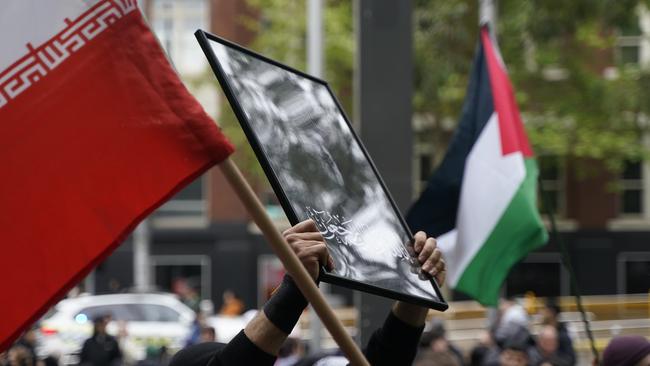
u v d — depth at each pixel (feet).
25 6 11.60
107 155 11.51
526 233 27.45
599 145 90.17
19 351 44.57
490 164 27.86
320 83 13.58
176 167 11.50
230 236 124.26
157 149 11.53
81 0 11.73
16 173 11.34
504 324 48.67
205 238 124.77
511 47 83.71
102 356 59.26
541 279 121.49
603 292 120.47
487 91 28.55
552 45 89.30
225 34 119.55
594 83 90.33
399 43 31.14
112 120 11.58
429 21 83.56
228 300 100.42
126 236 11.44
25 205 11.30
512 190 27.45
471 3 82.33
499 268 27.63
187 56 119.65
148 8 119.65
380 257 12.80
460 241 27.91
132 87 11.68
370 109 31.09
